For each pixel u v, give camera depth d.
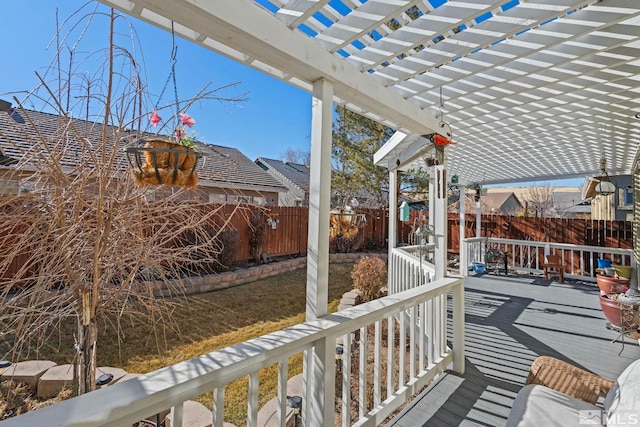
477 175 7.68
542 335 3.86
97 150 1.95
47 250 1.84
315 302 1.92
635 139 4.26
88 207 1.85
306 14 1.63
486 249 8.23
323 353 1.76
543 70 2.40
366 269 5.64
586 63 2.36
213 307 5.13
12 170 1.78
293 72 1.90
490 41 2.01
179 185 1.80
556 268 6.84
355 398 2.89
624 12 1.78
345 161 10.54
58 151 1.83
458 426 2.22
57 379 2.59
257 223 7.89
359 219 3.36
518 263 8.74
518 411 1.72
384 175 10.15
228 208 6.66
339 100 2.79
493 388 2.72
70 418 0.95
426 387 2.78
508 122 3.68
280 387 1.59
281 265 7.94
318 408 1.78
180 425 1.20
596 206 9.61
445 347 3.07
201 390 1.25
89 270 1.92
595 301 5.32
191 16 1.40
